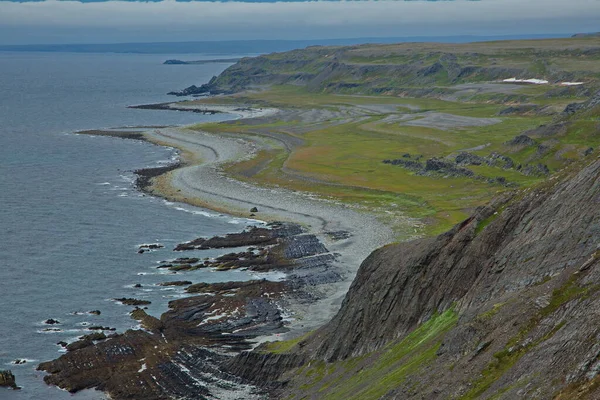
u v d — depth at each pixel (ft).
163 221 435.94
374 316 212.23
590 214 163.22
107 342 258.98
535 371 124.36
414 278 207.72
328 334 224.53
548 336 132.26
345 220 420.77
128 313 291.58
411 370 166.50
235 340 260.62
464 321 164.55
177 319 282.56
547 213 182.09
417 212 425.69
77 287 320.91
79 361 245.65
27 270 343.87
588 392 108.37
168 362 242.99
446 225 387.96
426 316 197.57
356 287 228.02
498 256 185.88
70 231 414.00
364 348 208.54
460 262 197.36
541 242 172.96
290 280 324.19
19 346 260.42
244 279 329.93
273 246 377.09
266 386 219.41
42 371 241.55
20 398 222.89
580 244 157.79
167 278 332.80
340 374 202.18
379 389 168.35
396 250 225.35
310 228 408.05
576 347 119.14
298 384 212.02
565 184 186.50
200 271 342.03
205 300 299.99
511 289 168.45
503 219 195.72
